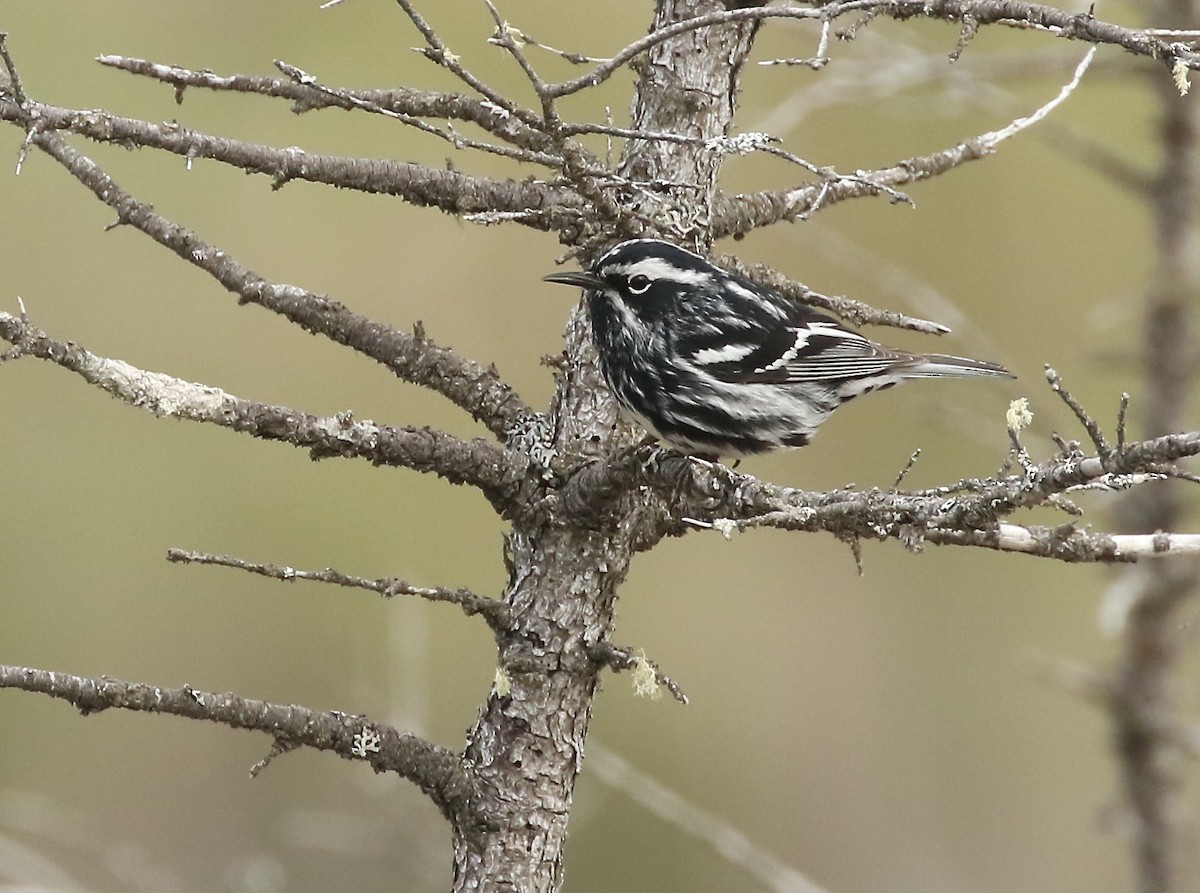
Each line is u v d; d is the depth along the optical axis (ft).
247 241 48.44
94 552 48.08
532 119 22.03
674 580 50.55
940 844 47.62
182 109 48.70
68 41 48.44
